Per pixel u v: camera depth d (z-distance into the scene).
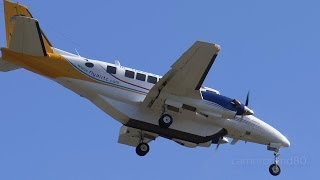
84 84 106.06
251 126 111.56
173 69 100.06
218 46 97.06
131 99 106.81
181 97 104.69
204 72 100.44
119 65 108.38
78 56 107.50
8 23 109.75
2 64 105.62
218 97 106.06
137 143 116.81
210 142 110.94
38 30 100.44
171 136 108.56
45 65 104.75
